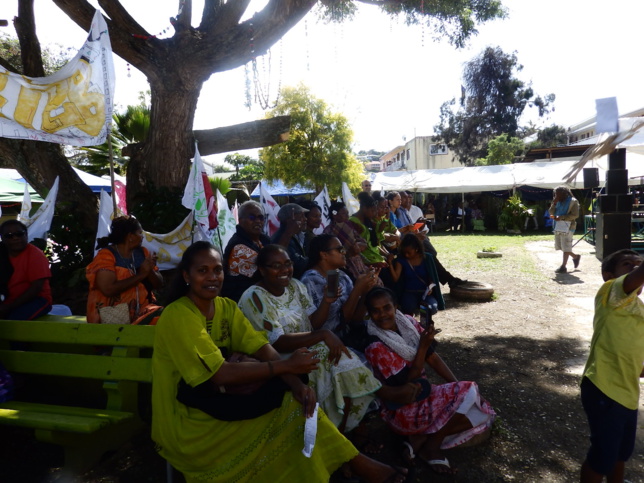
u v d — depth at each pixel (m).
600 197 9.53
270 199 7.77
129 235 3.99
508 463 3.45
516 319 7.21
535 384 4.82
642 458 3.53
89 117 4.61
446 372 3.71
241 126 7.62
